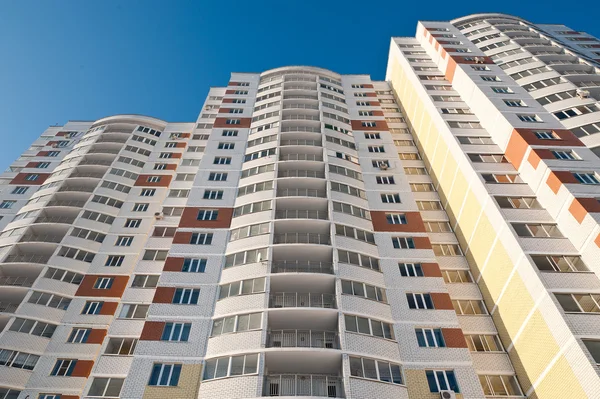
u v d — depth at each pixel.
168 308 22.64
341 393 19.39
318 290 24.28
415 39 56.41
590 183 25.34
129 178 41.09
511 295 24.00
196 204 29.98
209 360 20.20
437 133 37.69
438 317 23.02
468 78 39.12
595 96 34.12
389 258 26.55
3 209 39.62
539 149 28.56
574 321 19.62
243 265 24.64
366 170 34.38
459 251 30.75
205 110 47.16
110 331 24.70
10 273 31.20
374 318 22.12
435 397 19.31
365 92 47.47
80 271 31.09
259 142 36.59
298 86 47.06
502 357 23.48
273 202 28.88
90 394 21.81
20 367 24.91
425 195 36.09
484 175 29.64
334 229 26.92
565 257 23.03
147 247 29.97
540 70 38.44
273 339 22.19
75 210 35.97
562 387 18.94
